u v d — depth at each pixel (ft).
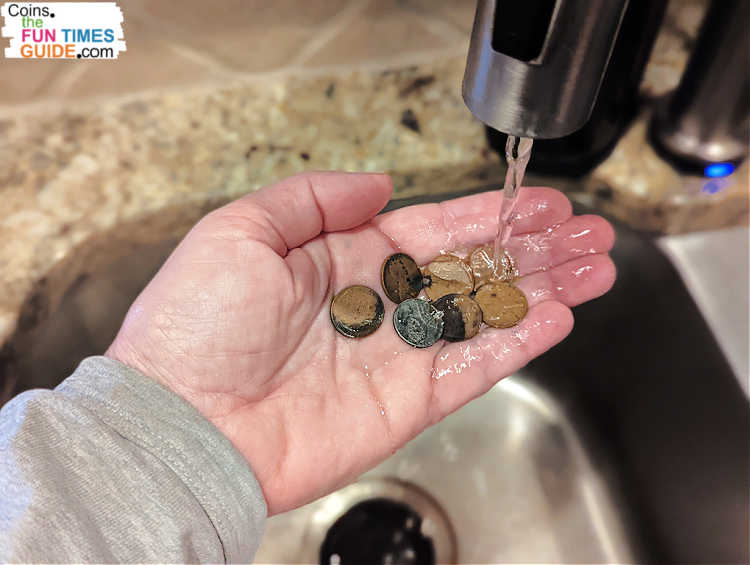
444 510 0.88
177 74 0.89
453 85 0.91
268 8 0.85
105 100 0.89
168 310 0.62
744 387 0.80
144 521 0.51
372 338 0.73
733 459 0.80
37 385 0.79
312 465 0.65
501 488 0.90
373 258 0.77
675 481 0.85
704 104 0.78
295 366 0.70
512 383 0.98
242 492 0.57
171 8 0.83
